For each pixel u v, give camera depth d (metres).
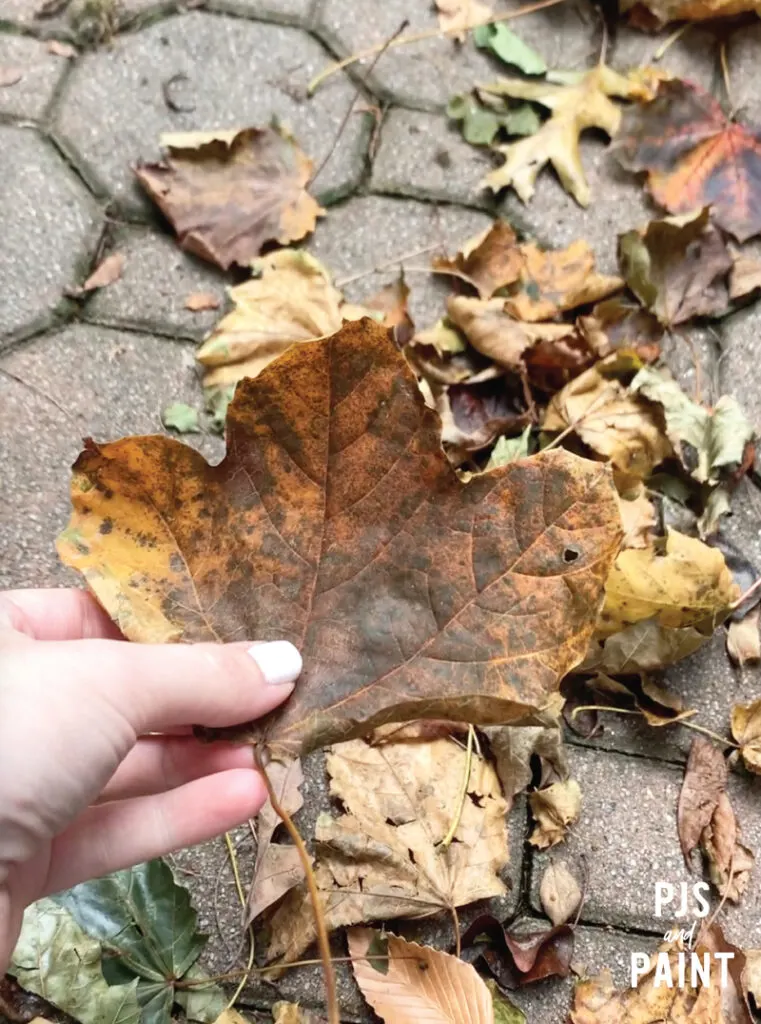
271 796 0.27
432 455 0.26
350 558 0.27
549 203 0.50
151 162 0.48
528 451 0.45
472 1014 0.36
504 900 0.39
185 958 0.37
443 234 0.49
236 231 0.47
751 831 0.41
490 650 0.26
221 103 0.50
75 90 0.49
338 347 0.25
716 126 0.50
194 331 0.46
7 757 0.27
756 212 0.49
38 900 0.35
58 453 0.44
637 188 0.51
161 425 0.44
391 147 0.50
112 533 0.27
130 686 0.27
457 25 0.53
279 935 0.37
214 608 0.28
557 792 0.40
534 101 0.51
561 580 0.26
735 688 0.42
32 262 0.46
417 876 0.38
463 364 0.46
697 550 0.40
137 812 0.32
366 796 0.39
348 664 0.27
